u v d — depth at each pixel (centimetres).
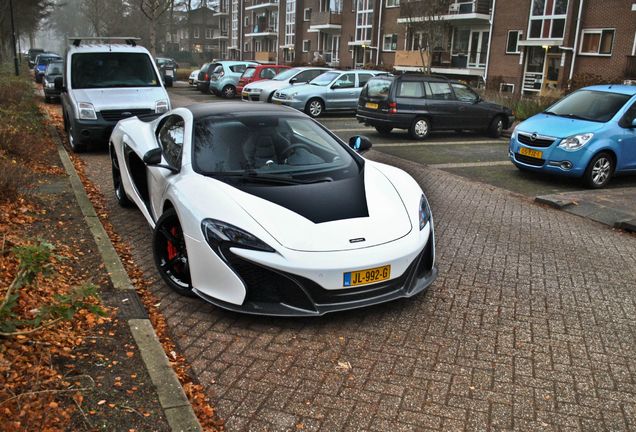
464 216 674
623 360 339
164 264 418
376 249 360
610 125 852
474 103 1392
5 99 1186
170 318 373
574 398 298
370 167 465
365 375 314
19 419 246
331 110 1802
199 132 456
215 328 361
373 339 354
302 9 4697
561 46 2392
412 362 329
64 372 289
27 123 1034
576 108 924
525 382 312
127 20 6994
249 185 399
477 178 922
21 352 297
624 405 293
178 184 407
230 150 440
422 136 1354
